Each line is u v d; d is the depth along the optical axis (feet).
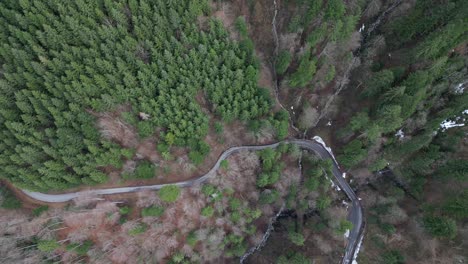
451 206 190.70
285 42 224.33
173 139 199.62
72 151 180.75
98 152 187.01
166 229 201.46
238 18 204.44
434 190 211.82
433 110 219.41
